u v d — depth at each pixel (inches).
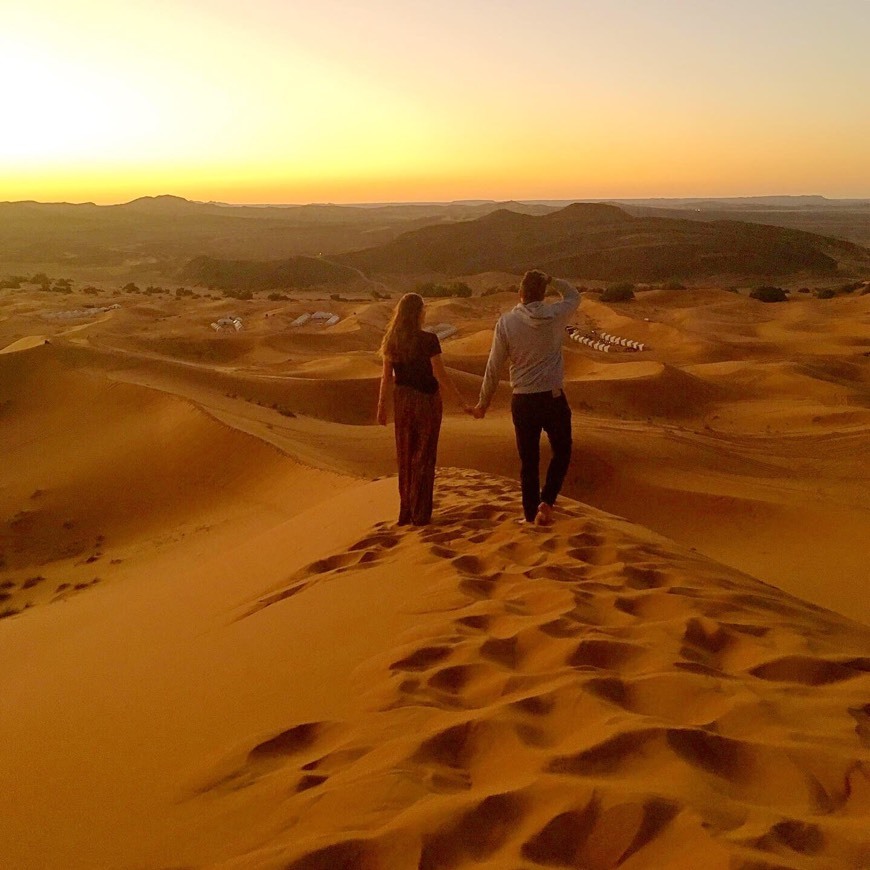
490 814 97.3
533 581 197.6
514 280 7150.6
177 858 103.4
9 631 446.3
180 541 706.8
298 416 1331.2
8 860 116.4
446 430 1156.5
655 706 129.0
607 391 1841.8
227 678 176.1
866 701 128.0
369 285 7696.9
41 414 1226.6
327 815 103.3
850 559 673.0
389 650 162.9
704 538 795.4
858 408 1692.9
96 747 156.0
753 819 92.0
